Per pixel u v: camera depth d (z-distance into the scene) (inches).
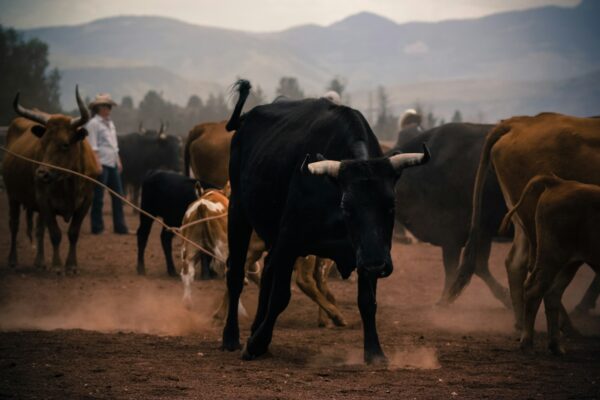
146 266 797.9
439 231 621.9
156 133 1722.4
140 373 354.6
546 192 416.8
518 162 464.1
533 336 453.1
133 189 1704.0
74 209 727.7
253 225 438.3
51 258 835.4
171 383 335.6
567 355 416.2
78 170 719.1
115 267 780.0
